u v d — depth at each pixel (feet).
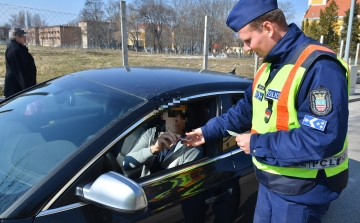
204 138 6.49
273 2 5.10
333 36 134.10
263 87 5.58
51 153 5.48
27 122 6.65
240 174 7.18
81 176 4.87
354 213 11.28
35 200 4.50
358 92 38.27
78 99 6.77
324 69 4.66
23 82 15.33
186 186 6.10
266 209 5.94
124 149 6.35
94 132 5.65
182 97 6.59
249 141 5.30
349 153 17.78
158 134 6.57
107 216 4.91
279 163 4.97
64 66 39.65
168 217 5.62
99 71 8.39
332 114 4.49
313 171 5.09
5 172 5.36
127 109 5.96
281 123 5.18
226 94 7.58
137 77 7.43
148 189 5.65
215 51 101.91
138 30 154.92
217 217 6.66
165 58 71.00
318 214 5.44
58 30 66.23
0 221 4.30
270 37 5.15
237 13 5.32
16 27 15.14
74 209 4.66
